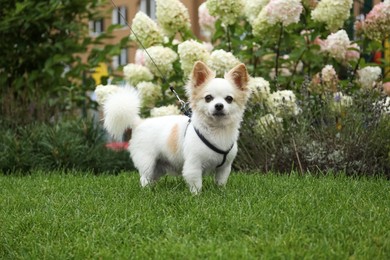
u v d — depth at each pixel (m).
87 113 2.86
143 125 1.77
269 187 1.72
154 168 1.77
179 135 1.68
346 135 2.01
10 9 2.85
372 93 2.08
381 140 1.97
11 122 2.57
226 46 2.39
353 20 2.61
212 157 1.62
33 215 1.46
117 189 1.77
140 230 1.35
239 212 1.42
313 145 2.03
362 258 1.14
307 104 2.10
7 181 1.96
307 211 1.42
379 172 1.96
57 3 2.70
